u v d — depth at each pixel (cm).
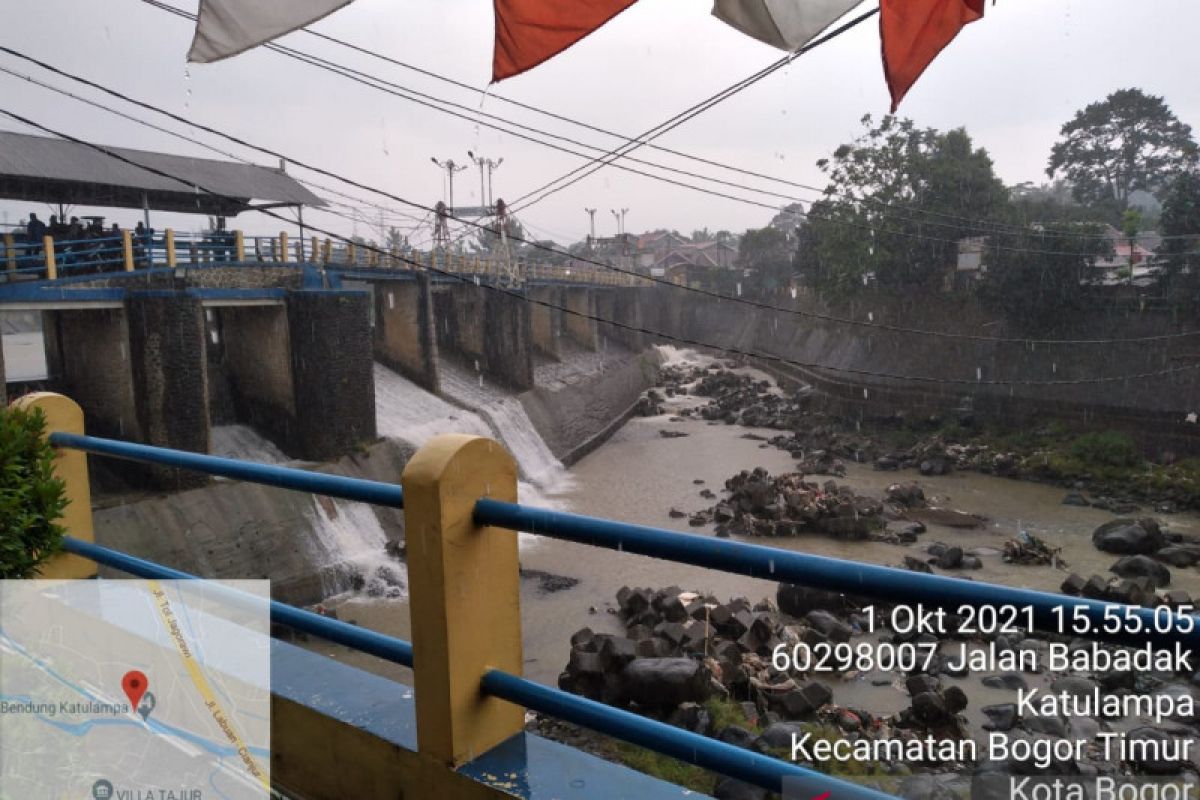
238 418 2836
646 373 6812
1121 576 2419
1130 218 4519
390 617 2173
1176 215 3975
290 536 2303
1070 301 4122
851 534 2888
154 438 2194
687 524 3070
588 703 215
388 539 2616
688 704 1540
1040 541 2700
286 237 2820
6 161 2178
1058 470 3559
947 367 4547
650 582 2428
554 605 2273
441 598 224
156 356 2170
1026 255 4206
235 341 2808
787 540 2903
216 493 2248
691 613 2056
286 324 2694
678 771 1240
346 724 255
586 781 221
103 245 2519
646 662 1633
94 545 348
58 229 2497
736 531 2970
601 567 2552
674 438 4703
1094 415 3859
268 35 367
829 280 5359
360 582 2358
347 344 2742
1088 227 4266
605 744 1363
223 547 2141
